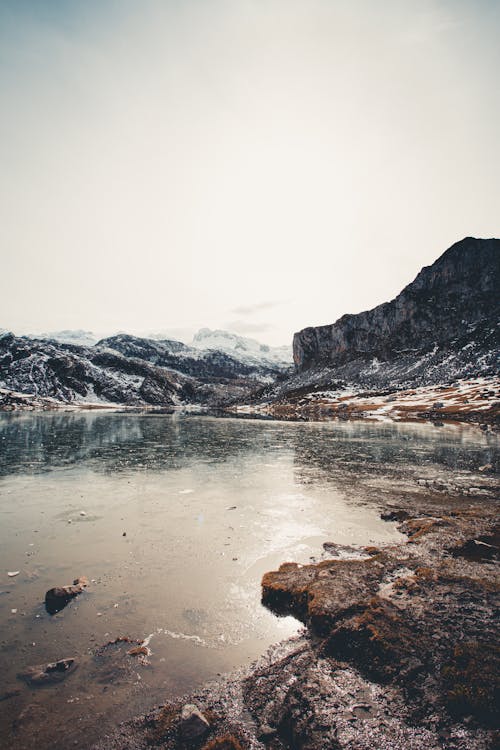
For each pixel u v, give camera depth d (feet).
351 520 73.05
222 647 36.99
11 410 501.97
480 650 33.27
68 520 73.31
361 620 37.91
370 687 30.73
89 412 501.56
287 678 32.48
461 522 68.74
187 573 52.26
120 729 27.91
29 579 50.62
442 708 28.02
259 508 80.59
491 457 141.08
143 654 35.91
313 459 138.00
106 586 48.78
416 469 120.06
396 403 454.81
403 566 51.39
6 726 28.27
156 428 261.44
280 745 26.35
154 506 82.07
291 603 44.01
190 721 27.81
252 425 288.92
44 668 34.19
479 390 430.61
